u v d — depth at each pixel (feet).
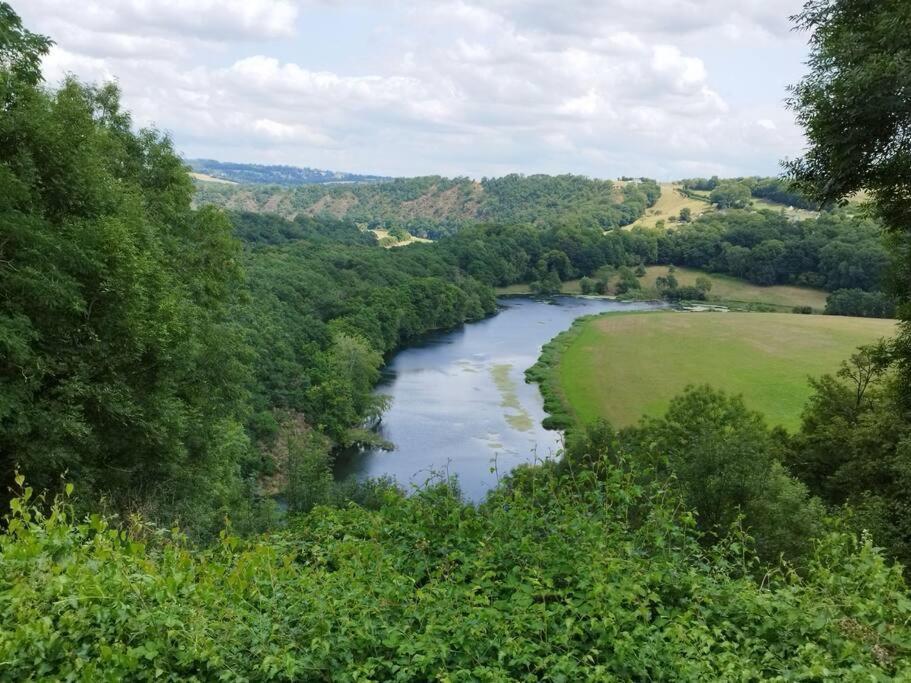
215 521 88.17
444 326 330.75
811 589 25.49
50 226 64.64
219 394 100.12
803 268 442.09
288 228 458.50
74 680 19.15
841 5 48.96
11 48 68.33
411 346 289.53
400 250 435.94
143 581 22.43
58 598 22.06
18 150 64.64
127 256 67.05
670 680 21.08
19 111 64.39
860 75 42.11
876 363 93.66
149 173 107.45
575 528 28.45
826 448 101.96
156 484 77.30
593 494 31.73
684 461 66.54
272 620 22.34
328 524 33.35
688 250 497.46
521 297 451.53
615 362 247.29
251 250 342.85
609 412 188.24
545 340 306.76
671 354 261.03
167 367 77.41
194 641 20.35
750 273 457.27
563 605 24.70
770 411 190.39
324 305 268.21
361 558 27.91
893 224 55.67
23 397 57.47
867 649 22.38
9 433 55.83
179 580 22.89
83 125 72.43
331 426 173.37
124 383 69.87
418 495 33.37
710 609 24.89
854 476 88.07
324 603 22.61
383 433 176.76
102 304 67.97
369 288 302.25
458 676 20.47
